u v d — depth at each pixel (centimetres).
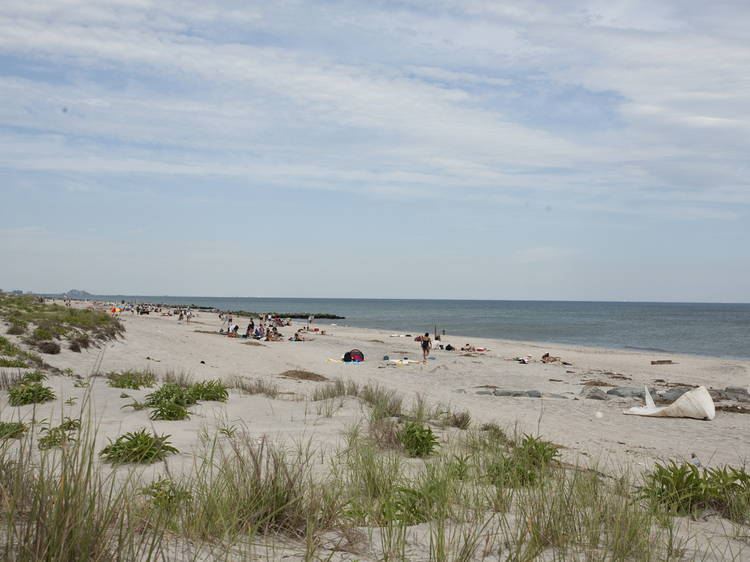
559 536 292
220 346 2669
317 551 267
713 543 326
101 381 1131
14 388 759
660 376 2191
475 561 266
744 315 11662
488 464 501
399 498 376
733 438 937
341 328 5762
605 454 719
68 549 193
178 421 752
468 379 1925
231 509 302
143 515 266
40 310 2759
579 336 5284
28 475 261
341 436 673
